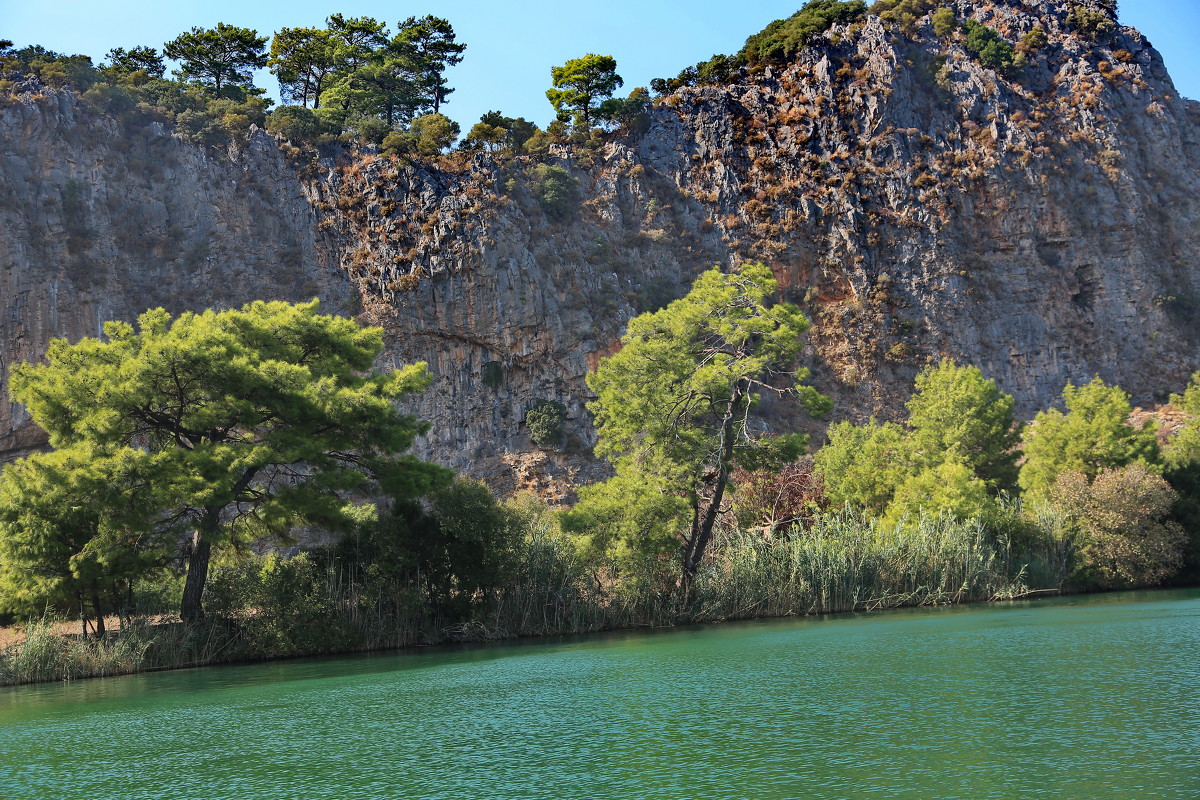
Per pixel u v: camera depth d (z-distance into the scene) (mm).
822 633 36250
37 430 75625
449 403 83938
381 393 42875
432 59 119062
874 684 24422
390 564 40312
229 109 95188
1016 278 99125
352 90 109562
